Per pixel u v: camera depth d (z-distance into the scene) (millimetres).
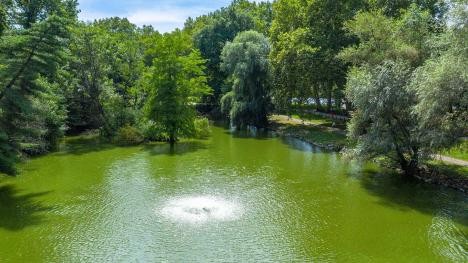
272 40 61312
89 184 30234
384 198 26984
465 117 26312
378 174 32969
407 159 33875
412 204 25750
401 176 32219
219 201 26344
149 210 24656
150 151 42781
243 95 56812
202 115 72688
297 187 29453
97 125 55031
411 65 31750
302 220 23203
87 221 22984
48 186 29797
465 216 23734
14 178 31891
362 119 32094
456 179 29484
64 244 20047
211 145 46406
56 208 25094
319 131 52500
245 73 55375
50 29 27766
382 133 30438
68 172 33781
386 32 35438
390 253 19203
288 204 25828
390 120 30234
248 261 18406
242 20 77000
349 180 31250
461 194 27609
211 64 73250
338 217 23641
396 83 28844
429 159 28391
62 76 46562
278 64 53625
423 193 27938
